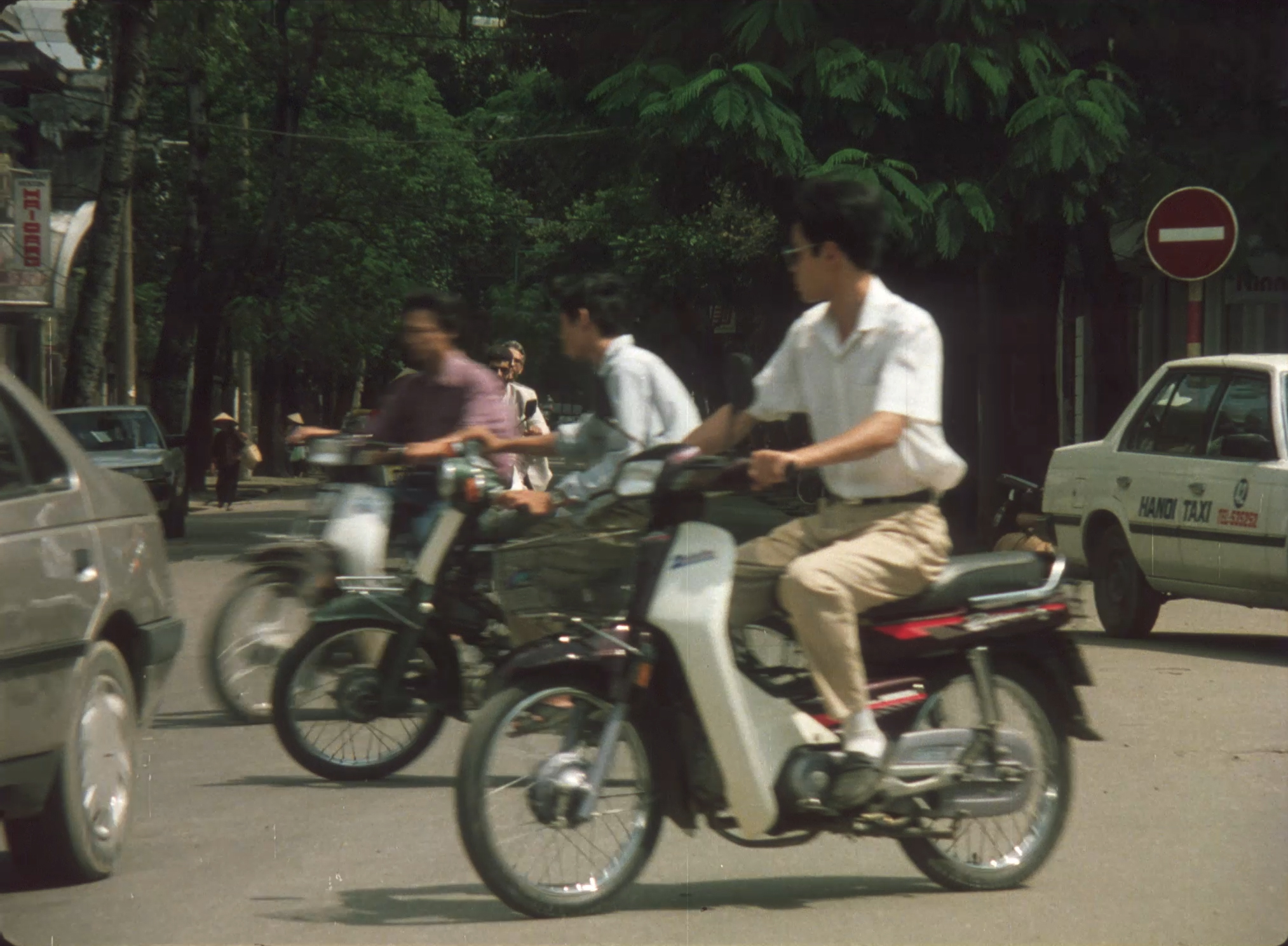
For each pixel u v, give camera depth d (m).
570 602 7.38
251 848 8.37
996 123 21.80
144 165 47.59
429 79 36.91
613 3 23.48
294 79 39.41
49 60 43.75
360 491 11.58
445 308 11.67
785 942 6.67
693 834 7.37
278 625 11.95
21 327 45.97
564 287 9.89
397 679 10.05
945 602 7.27
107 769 7.92
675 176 23.00
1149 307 36.78
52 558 7.59
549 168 27.06
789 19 21.20
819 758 6.97
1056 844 7.63
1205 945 6.63
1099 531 17.12
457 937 6.75
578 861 7.16
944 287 25.62
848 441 6.91
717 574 7.02
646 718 7.12
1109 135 21.39
